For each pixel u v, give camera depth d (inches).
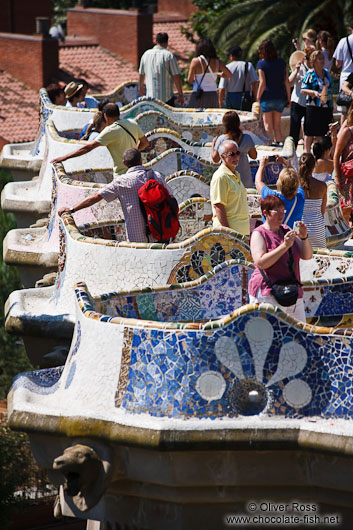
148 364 502.0
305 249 527.5
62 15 4020.7
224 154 649.6
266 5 1920.5
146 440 481.7
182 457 487.5
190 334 494.6
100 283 644.1
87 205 681.0
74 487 499.5
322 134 1031.0
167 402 494.9
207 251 628.4
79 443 503.8
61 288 685.3
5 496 1224.2
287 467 491.5
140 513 517.3
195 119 1129.4
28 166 1175.6
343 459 481.4
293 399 491.8
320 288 601.0
